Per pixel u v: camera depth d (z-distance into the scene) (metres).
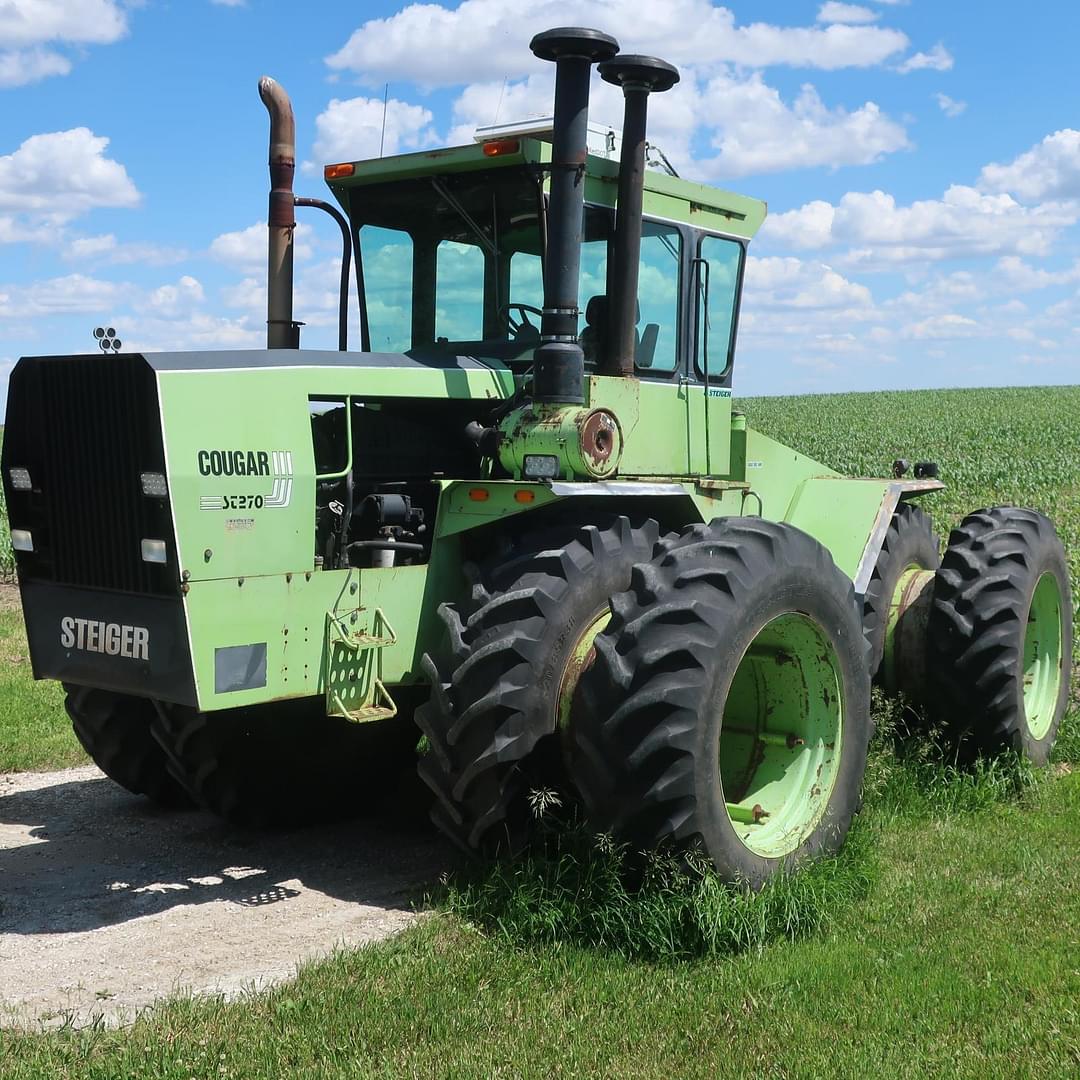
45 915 4.80
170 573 4.32
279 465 4.55
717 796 4.47
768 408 65.00
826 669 5.07
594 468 4.82
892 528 7.02
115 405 4.43
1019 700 6.39
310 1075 3.47
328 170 5.71
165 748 5.61
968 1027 3.80
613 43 4.71
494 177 5.33
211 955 4.38
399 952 4.27
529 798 4.63
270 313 5.93
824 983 4.08
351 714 4.71
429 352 5.71
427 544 5.14
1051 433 40.59
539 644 4.54
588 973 4.16
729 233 6.16
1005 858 5.34
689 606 4.41
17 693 8.48
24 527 4.83
